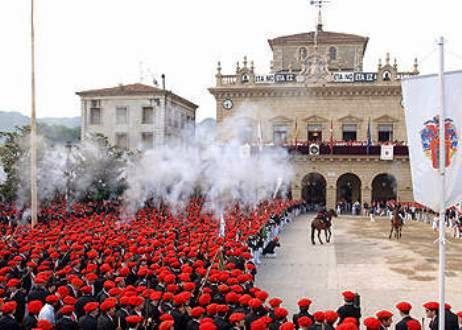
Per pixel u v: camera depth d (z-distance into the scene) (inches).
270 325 519.8
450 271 1112.2
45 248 891.4
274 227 1630.2
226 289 607.2
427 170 532.1
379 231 1787.6
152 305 557.0
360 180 2434.8
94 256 803.4
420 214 2193.7
